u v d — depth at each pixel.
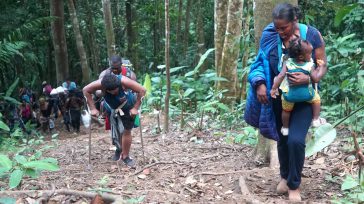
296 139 3.83
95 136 8.89
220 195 4.36
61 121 14.16
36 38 20.22
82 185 4.67
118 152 5.88
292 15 3.72
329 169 4.88
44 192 4.19
